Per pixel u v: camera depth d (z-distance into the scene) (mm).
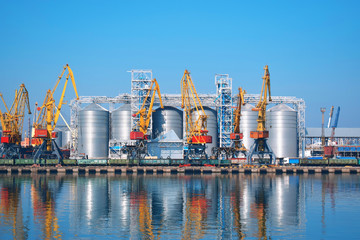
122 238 78375
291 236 79500
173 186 153500
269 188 147125
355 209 105250
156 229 84688
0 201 117125
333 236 79500
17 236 79375
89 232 82250
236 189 144250
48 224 88375
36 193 132875
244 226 87000
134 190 141125
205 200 119562
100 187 149750
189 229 84688
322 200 119562
